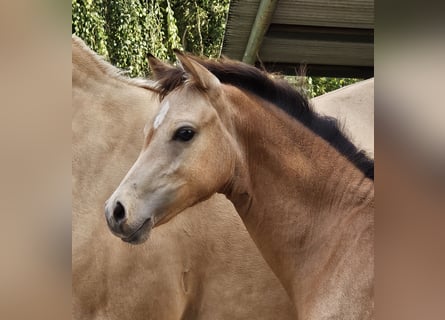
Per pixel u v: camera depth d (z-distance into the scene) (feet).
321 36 11.56
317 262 6.35
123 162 7.53
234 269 7.58
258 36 10.61
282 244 6.48
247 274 7.58
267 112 6.48
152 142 5.95
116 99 7.76
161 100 6.32
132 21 17.22
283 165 6.42
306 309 6.32
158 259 7.42
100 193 7.38
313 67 13.21
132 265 7.34
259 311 7.60
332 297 6.13
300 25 11.09
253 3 10.00
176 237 7.50
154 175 5.81
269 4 9.70
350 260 6.16
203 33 20.95
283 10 10.43
